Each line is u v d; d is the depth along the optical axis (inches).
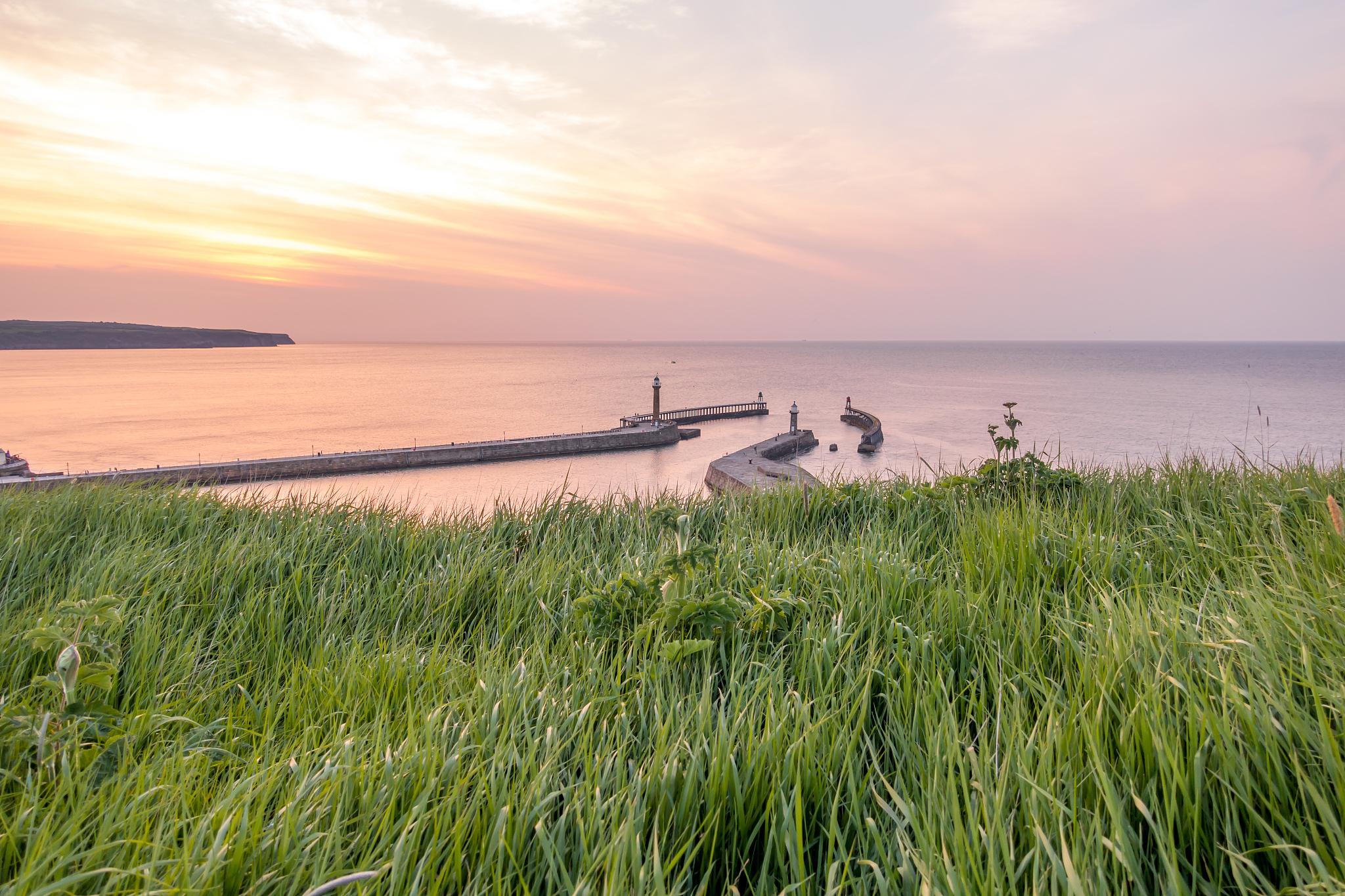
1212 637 90.7
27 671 108.1
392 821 70.9
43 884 57.7
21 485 227.9
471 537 205.2
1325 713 72.1
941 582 137.9
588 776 76.8
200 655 122.9
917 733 84.8
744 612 123.6
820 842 71.4
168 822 68.4
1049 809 64.1
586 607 132.3
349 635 137.9
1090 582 127.1
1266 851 60.6
